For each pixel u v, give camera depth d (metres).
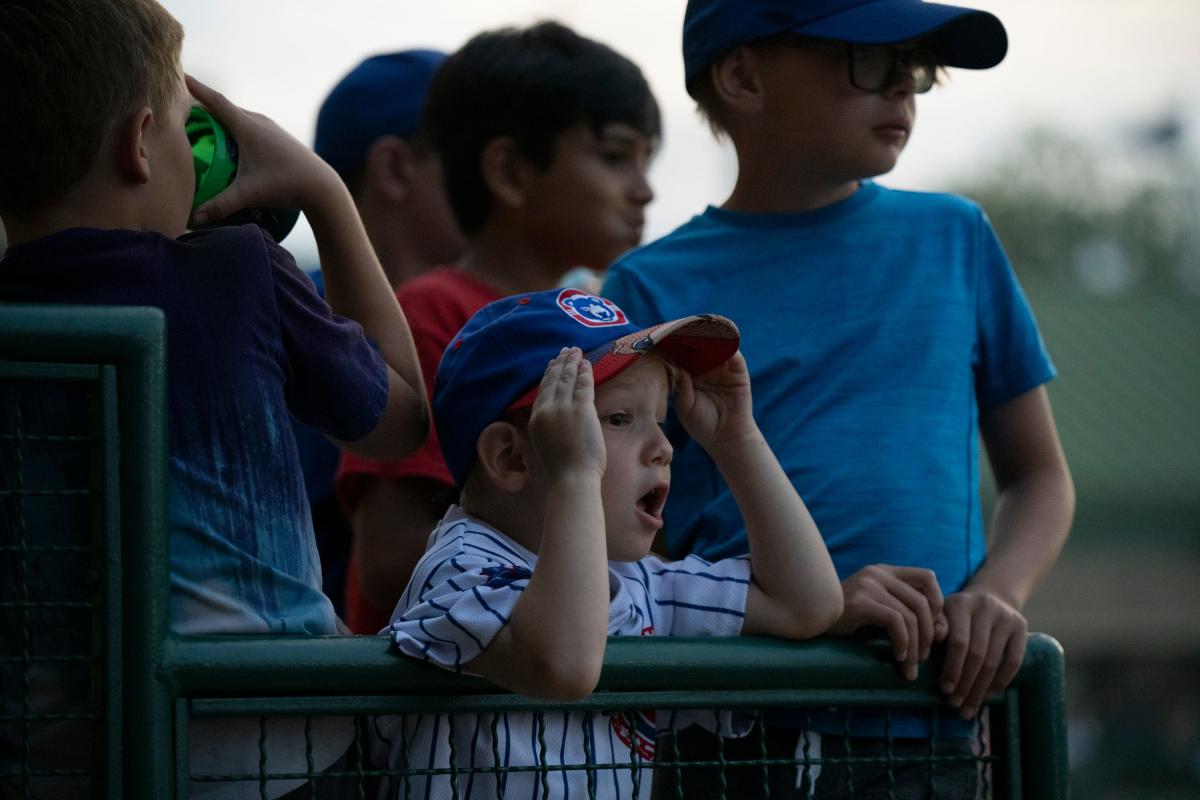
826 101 10.93
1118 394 78.19
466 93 13.85
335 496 12.88
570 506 8.02
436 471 11.49
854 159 10.96
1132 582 73.56
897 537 10.17
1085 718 72.38
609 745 9.03
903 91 11.03
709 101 11.76
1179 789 70.88
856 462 10.33
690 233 11.46
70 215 8.23
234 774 7.81
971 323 10.98
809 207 11.21
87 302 7.93
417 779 8.56
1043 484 10.95
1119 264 149.38
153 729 7.43
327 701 7.80
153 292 8.02
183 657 7.53
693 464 10.70
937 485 10.38
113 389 7.48
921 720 9.98
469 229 13.87
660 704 8.41
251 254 8.38
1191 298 90.00
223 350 8.11
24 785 7.29
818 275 10.92
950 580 10.24
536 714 8.28
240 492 8.06
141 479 7.46
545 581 7.85
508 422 9.11
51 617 7.56
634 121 13.79
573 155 13.57
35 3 8.19
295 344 8.51
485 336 9.28
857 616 9.21
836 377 10.57
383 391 8.91
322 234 9.32
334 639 7.85
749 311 10.86
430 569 8.86
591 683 7.78
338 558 13.00
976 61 11.42
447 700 8.00
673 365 9.39
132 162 8.24
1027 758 9.33
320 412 8.73
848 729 8.95
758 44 11.14
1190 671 73.44
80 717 7.38
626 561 8.97
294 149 9.19
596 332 9.14
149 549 7.46
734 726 9.41
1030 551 10.50
